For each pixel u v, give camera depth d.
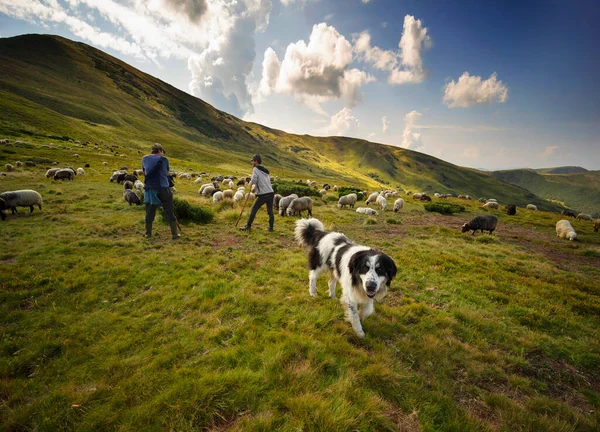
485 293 6.34
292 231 10.54
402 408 2.83
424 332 4.43
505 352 4.23
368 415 2.56
